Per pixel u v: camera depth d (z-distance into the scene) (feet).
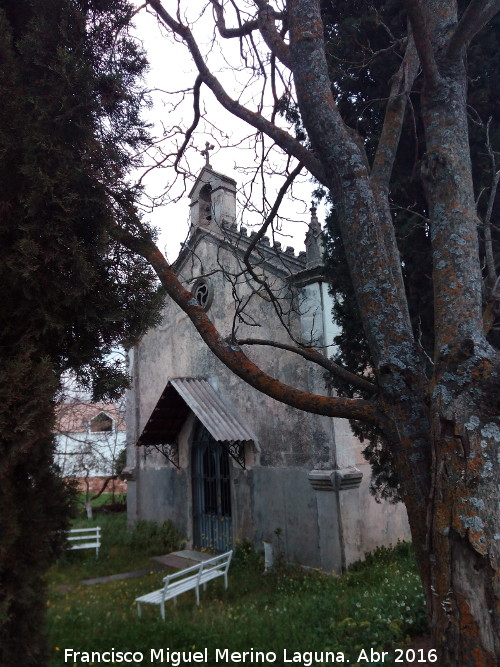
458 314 8.54
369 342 9.59
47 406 11.07
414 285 20.97
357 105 22.67
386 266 9.75
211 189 43.83
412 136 21.01
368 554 31.81
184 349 44.39
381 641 18.66
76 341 12.87
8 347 11.85
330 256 25.77
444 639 7.35
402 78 12.36
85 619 23.48
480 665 6.89
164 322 47.34
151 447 46.96
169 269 12.35
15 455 10.66
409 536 35.32
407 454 8.63
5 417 10.68
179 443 43.91
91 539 43.29
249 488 36.96
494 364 7.91
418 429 8.68
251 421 37.29
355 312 23.85
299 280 33.50
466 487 7.47
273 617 22.53
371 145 22.25
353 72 21.83
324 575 29.81
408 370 8.97
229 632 20.94
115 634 21.15
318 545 31.65
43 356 12.01
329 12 23.53
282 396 9.93
